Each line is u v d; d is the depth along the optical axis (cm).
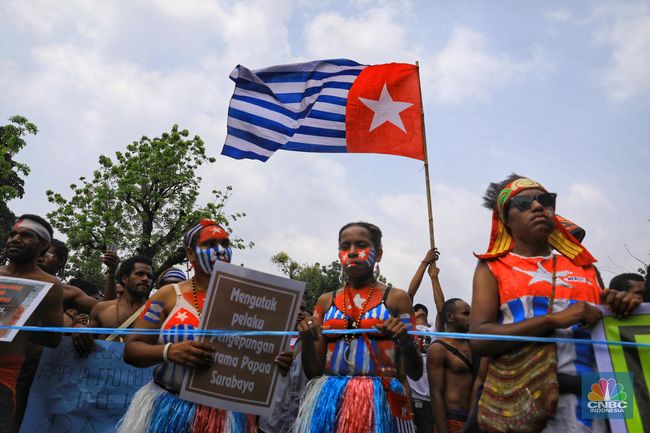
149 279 630
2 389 437
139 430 353
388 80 770
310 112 771
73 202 3356
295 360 581
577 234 462
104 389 516
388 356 401
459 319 574
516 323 281
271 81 785
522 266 306
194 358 339
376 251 447
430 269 664
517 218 314
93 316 625
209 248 395
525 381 277
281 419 559
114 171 3369
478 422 290
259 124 771
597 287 304
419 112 755
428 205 692
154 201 3403
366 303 419
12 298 455
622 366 272
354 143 757
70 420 501
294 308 359
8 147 3081
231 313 350
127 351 368
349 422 374
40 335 466
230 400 341
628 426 264
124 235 3303
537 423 269
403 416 393
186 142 3478
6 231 3591
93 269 3250
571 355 279
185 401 354
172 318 381
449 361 551
